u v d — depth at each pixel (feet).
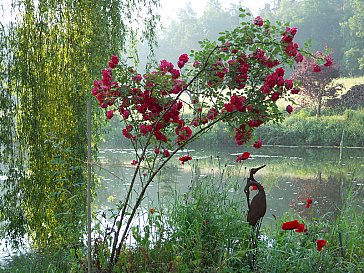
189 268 13.76
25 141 21.59
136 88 14.52
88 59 21.62
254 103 13.99
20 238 21.65
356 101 89.25
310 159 57.26
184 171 44.52
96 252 14.58
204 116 14.97
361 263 14.49
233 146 73.77
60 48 21.79
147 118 14.67
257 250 14.55
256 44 14.06
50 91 21.61
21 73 21.25
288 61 14.20
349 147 72.59
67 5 21.54
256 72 14.16
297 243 15.53
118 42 22.84
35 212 21.40
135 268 13.70
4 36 21.33
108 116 14.82
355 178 42.55
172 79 14.43
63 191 20.68
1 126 21.33
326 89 91.40
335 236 16.12
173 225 15.76
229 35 14.11
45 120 21.52
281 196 34.40
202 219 15.14
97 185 22.91
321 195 34.71
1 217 21.56
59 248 18.10
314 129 75.77
